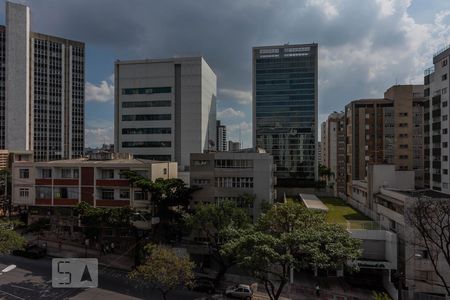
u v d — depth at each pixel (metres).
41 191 50.41
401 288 33.62
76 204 48.59
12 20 110.06
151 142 85.88
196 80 85.00
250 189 47.28
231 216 37.47
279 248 27.31
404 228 35.84
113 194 48.47
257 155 47.38
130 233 45.00
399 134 84.81
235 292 33.03
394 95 85.31
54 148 119.31
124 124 87.19
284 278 26.97
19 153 83.75
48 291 33.41
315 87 108.00
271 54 111.12
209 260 43.38
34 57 115.62
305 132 108.06
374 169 53.03
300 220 32.78
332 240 27.48
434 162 63.22
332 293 35.53
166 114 85.38
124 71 87.44
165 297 30.11
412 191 45.47
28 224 51.41
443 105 60.22
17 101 110.38
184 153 84.94
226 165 48.00
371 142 85.62
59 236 51.78
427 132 67.62
